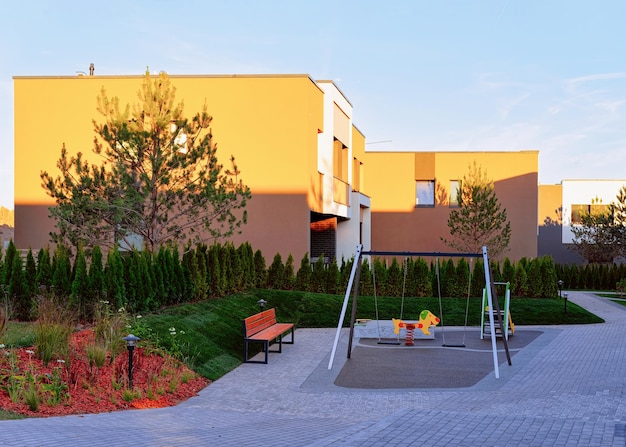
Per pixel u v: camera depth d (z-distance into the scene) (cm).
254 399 882
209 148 1437
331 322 1728
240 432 647
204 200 1423
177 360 1020
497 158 3219
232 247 1745
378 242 3262
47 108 1983
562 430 647
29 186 1978
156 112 1371
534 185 3195
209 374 1028
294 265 2006
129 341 824
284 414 784
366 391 952
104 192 1355
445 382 1027
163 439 591
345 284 2061
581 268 3209
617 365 1153
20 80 1991
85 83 1975
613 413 763
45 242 1959
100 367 869
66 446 527
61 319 941
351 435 626
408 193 3253
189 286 1447
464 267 2116
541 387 971
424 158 3247
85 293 1116
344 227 2606
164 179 1355
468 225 2780
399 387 987
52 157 1977
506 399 880
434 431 643
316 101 2108
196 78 2011
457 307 1950
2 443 518
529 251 3194
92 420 666
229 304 1561
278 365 1162
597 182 3988
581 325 1786
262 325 1312
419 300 2014
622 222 3173
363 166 3209
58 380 753
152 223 1410
